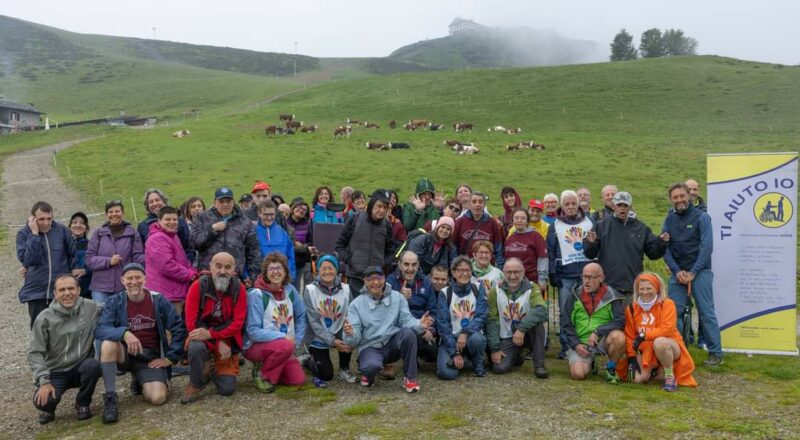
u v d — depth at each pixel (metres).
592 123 59.72
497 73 86.62
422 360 9.21
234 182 32.66
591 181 33.66
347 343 7.93
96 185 34.12
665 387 7.51
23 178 37.88
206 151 42.88
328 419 6.64
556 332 11.12
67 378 7.14
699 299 8.77
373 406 6.96
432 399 7.31
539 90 75.31
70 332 7.10
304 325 8.13
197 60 185.25
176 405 7.31
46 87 121.69
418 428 6.31
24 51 156.38
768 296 9.22
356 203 11.26
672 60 87.00
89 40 188.00
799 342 10.03
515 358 8.69
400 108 70.56
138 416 6.98
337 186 31.52
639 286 7.90
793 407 6.76
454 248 9.73
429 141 49.03
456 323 8.35
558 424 6.35
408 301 8.48
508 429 6.24
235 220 8.99
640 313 7.89
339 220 12.25
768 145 44.38
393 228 9.86
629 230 8.80
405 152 42.94
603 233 8.89
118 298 7.37
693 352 9.24
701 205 10.84
